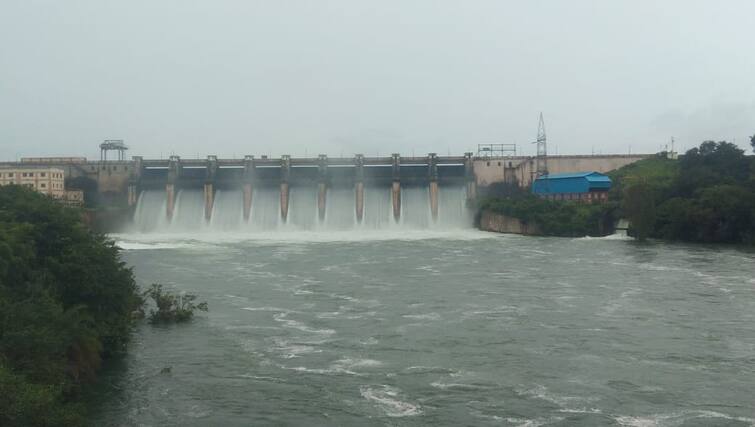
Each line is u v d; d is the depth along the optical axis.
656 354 46.25
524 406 36.88
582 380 41.03
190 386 40.41
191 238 135.25
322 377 42.03
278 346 49.12
